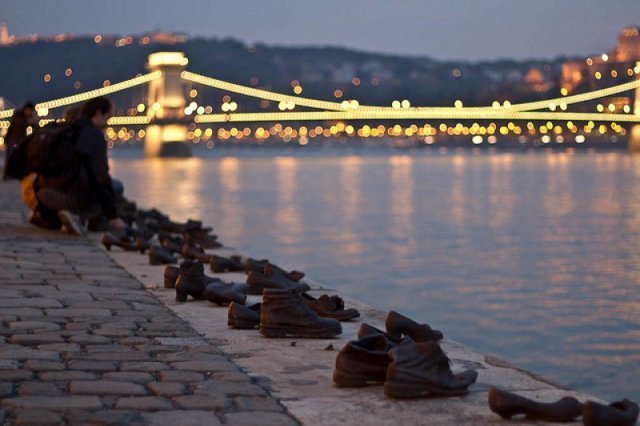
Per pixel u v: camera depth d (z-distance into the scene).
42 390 5.27
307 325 6.88
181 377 5.60
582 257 20.22
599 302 13.66
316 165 124.06
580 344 10.67
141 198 46.03
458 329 11.97
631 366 9.59
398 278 17.48
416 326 6.73
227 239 26.06
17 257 11.73
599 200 47.06
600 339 10.91
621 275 16.83
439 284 16.42
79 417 4.77
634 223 31.41
